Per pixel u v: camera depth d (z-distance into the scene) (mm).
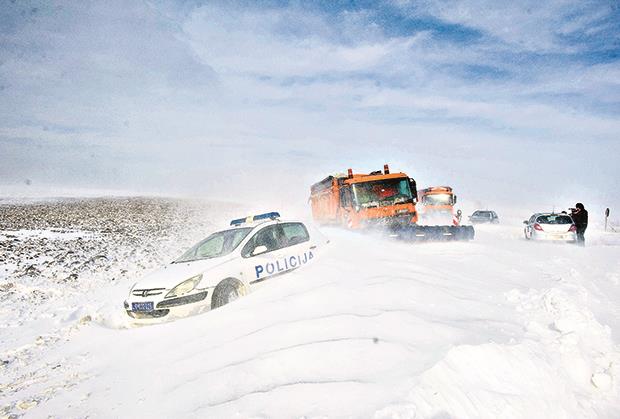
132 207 43719
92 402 3527
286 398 2828
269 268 6461
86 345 5148
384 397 2705
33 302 8398
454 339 3566
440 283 5492
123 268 11898
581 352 3707
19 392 3996
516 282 6723
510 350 3396
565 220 15227
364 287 4809
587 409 3174
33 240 18078
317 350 3393
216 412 2842
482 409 2816
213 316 4770
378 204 13359
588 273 8070
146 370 3904
